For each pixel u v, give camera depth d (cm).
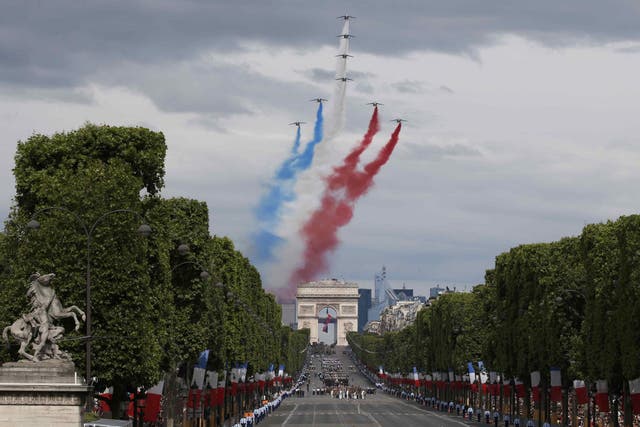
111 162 13275
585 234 17588
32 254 11906
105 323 11975
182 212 17525
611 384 16225
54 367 9181
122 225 12156
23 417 9081
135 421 12900
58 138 13612
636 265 15500
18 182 13100
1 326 11588
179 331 16912
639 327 15200
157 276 14012
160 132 14275
